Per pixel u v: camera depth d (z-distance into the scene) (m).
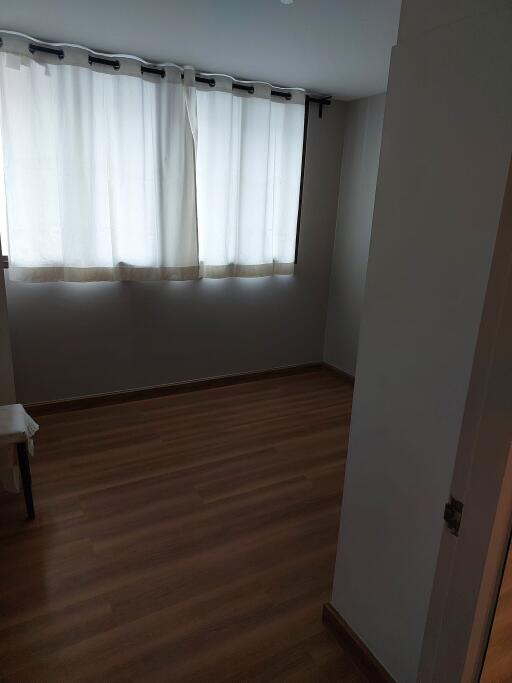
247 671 1.61
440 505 1.29
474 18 1.05
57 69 2.91
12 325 3.21
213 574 2.03
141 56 3.08
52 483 2.63
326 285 4.52
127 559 2.10
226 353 4.14
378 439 1.47
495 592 0.94
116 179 3.26
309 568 2.09
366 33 2.50
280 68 3.23
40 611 1.81
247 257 3.91
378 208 1.36
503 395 0.81
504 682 1.56
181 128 3.34
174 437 3.22
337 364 4.56
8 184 2.93
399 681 1.50
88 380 3.57
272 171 3.85
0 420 2.22
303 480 2.77
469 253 1.13
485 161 1.07
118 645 1.68
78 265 3.24
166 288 3.69
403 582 1.44
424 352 1.28
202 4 2.24
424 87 1.19
